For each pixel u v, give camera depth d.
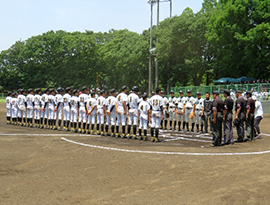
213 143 10.08
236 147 9.88
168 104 15.30
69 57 64.75
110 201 4.58
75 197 4.76
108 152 8.65
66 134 12.95
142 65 50.66
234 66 41.06
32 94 16.27
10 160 7.47
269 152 8.91
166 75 50.44
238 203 4.53
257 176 6.09
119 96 12.36
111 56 57.16
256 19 35.44
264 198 4.76
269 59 35.44
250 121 11.70
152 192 5.03
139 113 12.08
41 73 69.12
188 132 14.37
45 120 15.41
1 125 16.73
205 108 13.77
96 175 6.11
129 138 11.99
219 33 38.53
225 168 6.78
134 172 6.37
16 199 4.66
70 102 14.04
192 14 43.50
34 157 7.85
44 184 5.46
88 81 62.31
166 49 41.97
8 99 17.52
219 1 40.47
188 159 7.75
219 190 5.16
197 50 43.09
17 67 80.62
